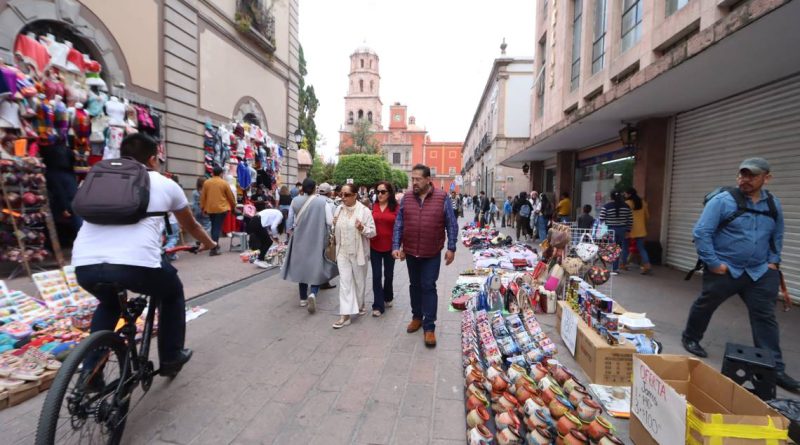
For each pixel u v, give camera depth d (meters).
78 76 6.48
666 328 4.51
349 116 72.88
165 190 2.41
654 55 8.50
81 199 2.18
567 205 12.38
